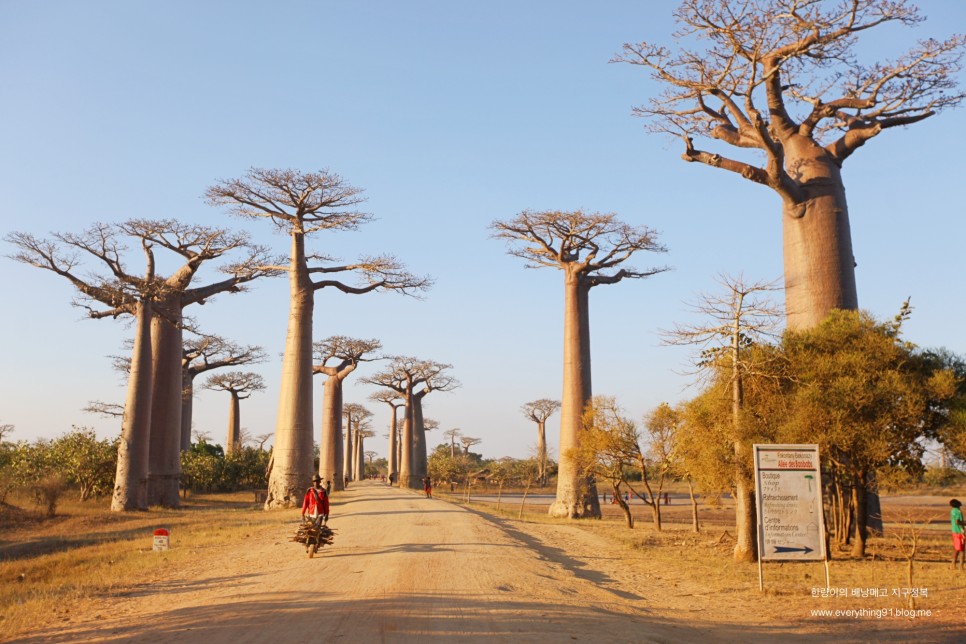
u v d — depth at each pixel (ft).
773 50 71.36
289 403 116.26
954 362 58.49
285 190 114.11
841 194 78.54
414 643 24.04
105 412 148.77
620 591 41.52
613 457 91.81
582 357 119.44
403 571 40.27
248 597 33.35
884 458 54.13
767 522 40.01
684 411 68.80
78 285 109.81
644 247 119.03
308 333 119.34
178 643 24.43
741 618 33.68
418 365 239.30
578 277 120.98
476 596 33.17
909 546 64.90
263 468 206.18
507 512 115.85
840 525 65.57
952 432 53.36
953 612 33.60
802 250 77.41
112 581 40.32
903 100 75.25
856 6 67.00
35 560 55.31
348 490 193.16
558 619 29.17
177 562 48.11
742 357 55.52
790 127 80.53
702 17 69.10
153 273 117.19
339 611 29.22
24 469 116.06
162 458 126.31
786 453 40.40
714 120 79.97
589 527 92.32
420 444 242.78
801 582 44.01
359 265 123.44
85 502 123.13
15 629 28.12
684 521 111.86
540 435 289.12
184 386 191.83
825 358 56.49
